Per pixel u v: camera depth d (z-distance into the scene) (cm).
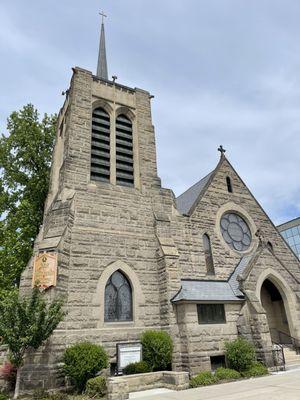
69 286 1583
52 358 1369
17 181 2761
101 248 1761
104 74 3142
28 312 1302
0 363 1525
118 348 1485
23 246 2428
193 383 1359
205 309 1733
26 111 2988
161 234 1952
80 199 1850
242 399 994
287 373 1513
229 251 2220
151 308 1755
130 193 2036
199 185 2644
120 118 2370
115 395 1143
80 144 2030
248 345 1642
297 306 2030
